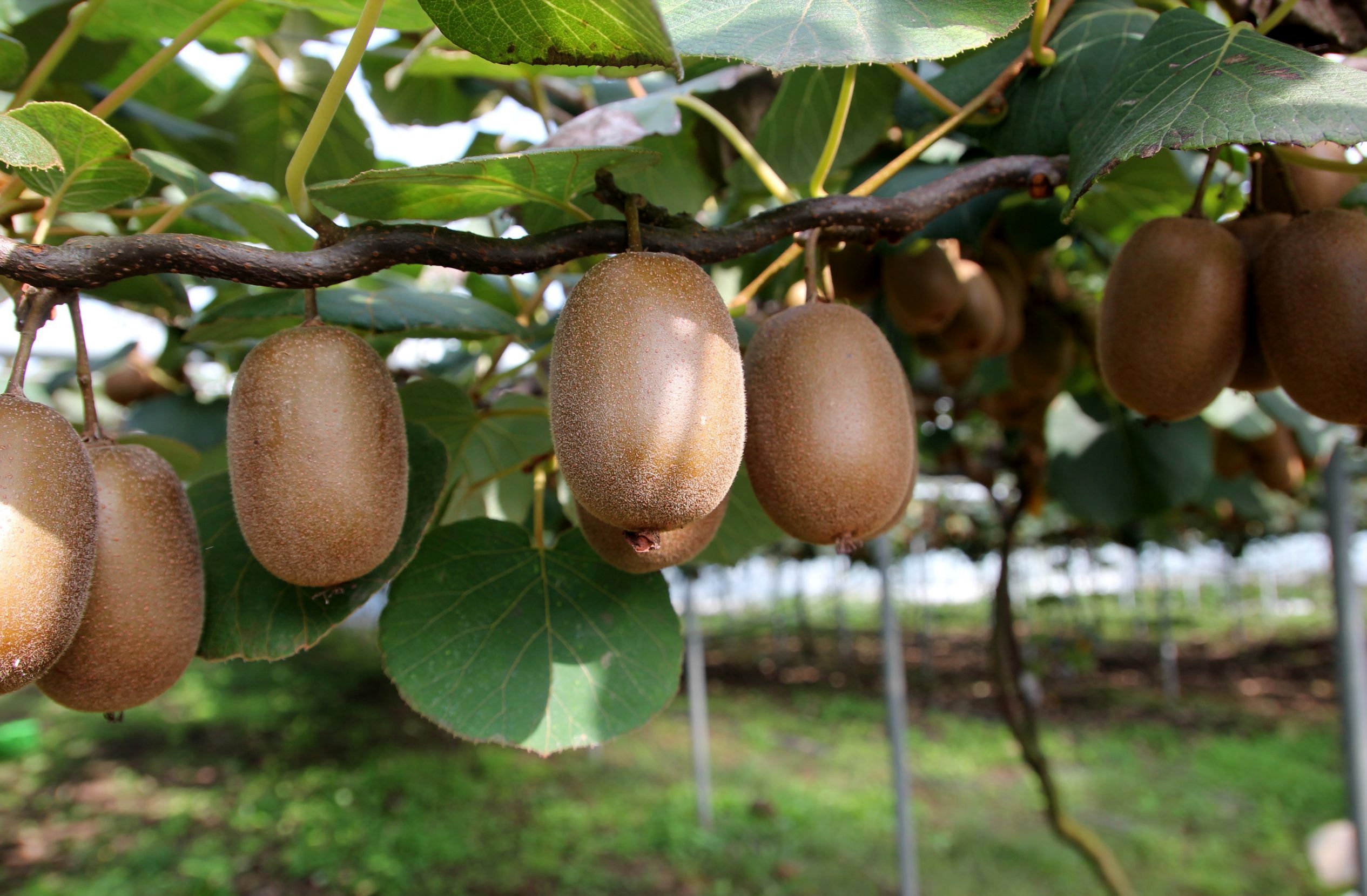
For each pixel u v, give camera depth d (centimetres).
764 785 236
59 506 24
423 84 64
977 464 129
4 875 183
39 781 246
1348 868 87
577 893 171
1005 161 35
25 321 25
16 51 37
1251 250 34
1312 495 159
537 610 33
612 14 24
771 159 56
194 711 317
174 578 27
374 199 30
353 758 263
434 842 194
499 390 60
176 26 47
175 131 56
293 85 58
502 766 254
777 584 484
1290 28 39
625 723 32
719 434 25
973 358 58
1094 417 71
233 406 27
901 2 26
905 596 586
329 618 31
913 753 271
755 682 408
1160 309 33
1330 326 30
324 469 26
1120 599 565
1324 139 24
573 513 49
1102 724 314
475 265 27
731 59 25
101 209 31
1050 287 68
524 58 27
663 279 25
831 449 28
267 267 25
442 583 33
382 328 38
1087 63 39
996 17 26
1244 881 176
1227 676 409
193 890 173
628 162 28
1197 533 282
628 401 24
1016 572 423
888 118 53
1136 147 26
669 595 34
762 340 30
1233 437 76
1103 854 75
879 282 55
